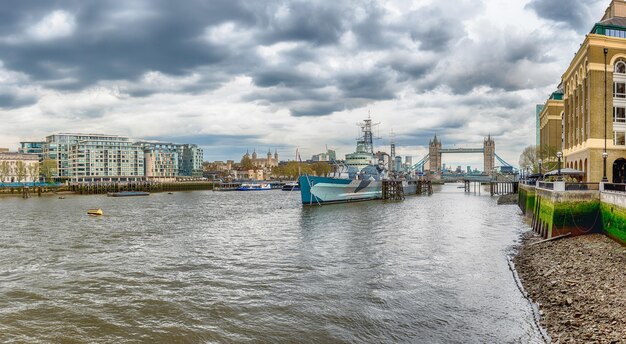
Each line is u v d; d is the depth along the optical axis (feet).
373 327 71.20
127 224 215.51
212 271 109.60
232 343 66.18
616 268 91.09
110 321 75.20
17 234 178.81
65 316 77.77
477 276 101.04
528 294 85.61
